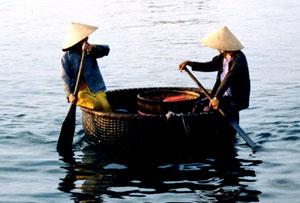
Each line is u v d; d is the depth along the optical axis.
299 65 17.47
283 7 38.34
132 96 10.84
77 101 9.48
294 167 8.09
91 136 9.41
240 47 9.08
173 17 33.97
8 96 13.58
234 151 8.88
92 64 9.59
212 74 16.56
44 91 14.23
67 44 9.26
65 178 7.82
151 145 8.84
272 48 21.31
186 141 8.86
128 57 20.16
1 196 7.19
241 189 7.31
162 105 9.32
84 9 39.81
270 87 14.16
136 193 7.22
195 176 7.80
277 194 7.12
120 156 8.74
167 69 17.64
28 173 8.05
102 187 7.46
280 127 10.16
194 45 22.88
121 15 35.59
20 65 18.59
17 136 9.88
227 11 36.91
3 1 46.75
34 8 40.78
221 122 9.04
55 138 9.80
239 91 9.17
